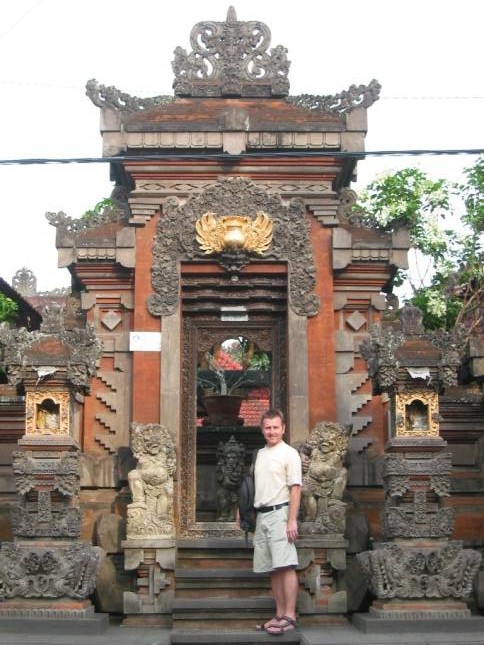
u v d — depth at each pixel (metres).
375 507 16.22
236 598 14.45
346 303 16.98
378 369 14.14
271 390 16.89
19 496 13.77
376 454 16.45
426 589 13.31
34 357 13.83
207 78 17.50
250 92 17.47
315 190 16.70
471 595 14.52
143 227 16.66
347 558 15.36
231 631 13.31
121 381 16.58
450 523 13.73
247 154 14.67
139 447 15.31
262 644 12.48
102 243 16.67
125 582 15.11
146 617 14.39
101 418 16.44
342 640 12.30
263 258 16.50
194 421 16.69
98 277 16.84
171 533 14.85
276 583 12.66
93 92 17.00
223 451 18.16
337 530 14.85
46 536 13.51
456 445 16.88
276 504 12.38
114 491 16.12
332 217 16.69
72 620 12.93
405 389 14.16
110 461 16.14
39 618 12.97
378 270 17.00
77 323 16.95
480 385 17.16
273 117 17.05
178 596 14.77
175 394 16.00
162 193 16.59
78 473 13.90
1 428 16.81
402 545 13.61
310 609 14.47
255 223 16.45
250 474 13.02
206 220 16.44
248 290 16.84
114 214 17.17
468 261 25.25
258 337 17.11
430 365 13.98
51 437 13.78
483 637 12.49
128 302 16.83
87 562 13.38
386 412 16.56
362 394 16.67
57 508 13.65
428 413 14.17
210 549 15.49
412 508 13.74
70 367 13.89
